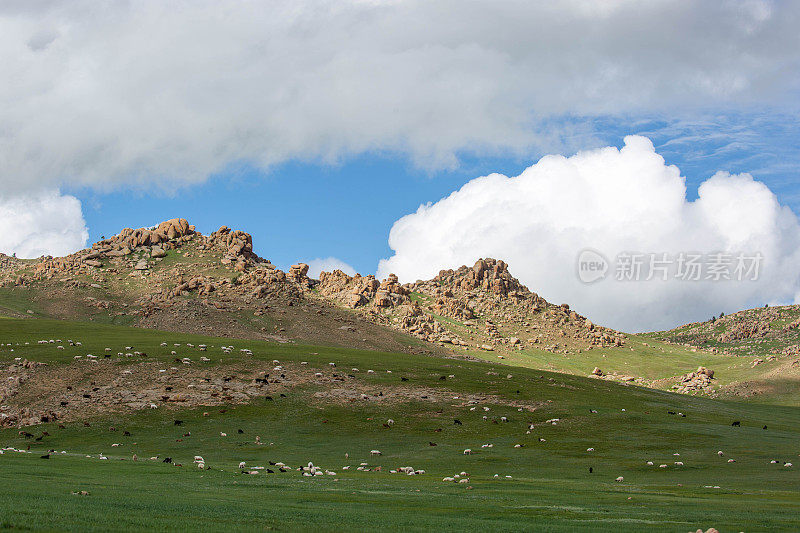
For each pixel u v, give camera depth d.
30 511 30.86
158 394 114.44
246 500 41.09
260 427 100.88
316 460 80.88
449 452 87.25
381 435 98.06
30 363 122.75
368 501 43.34
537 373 168.00
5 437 92.44
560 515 38.75
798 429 117.00
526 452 87.50
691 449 90.19
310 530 30.28
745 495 53.72
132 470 58.66
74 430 96.19
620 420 110.75
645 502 46.91
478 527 33.00
